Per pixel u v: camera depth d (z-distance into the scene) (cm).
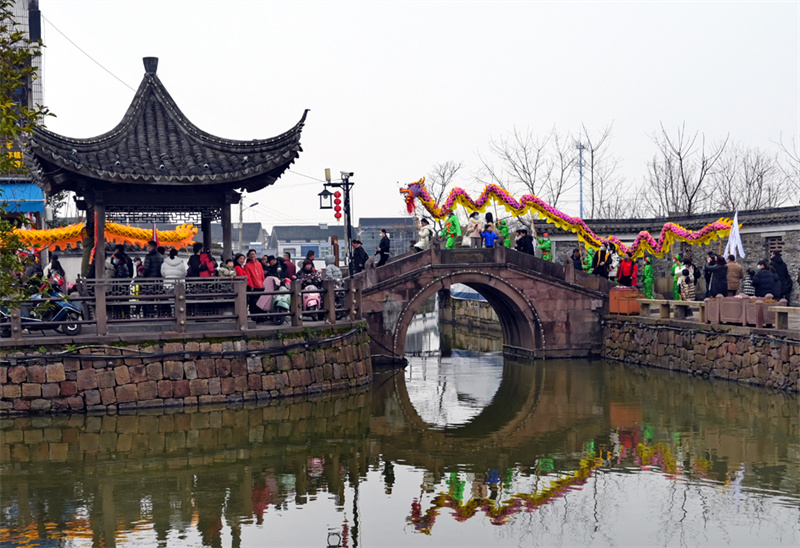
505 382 2817
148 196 2280
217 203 2344
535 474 1672
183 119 2359
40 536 1306
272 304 2373
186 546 1272
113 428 1923
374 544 1289
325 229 9038
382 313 3228
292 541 1298
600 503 1490
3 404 1947
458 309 5391
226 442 1864
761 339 2445
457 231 3369
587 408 2319
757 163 5669
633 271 3422
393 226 8662
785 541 1306
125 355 2020
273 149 2312
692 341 2797
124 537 1305
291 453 1809
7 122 989
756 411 2206
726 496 1521
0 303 1066
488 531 1350
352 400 2405
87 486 1551
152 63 2406
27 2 3062
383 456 1802
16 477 1599
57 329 2081
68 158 2094
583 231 3472
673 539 1315
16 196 2786
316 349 2352
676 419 2139
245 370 2170
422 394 2581
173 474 1638
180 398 2078
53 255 2264
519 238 3484
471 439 1966
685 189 5216
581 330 3394
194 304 2212
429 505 1477
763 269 2698
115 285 2144
